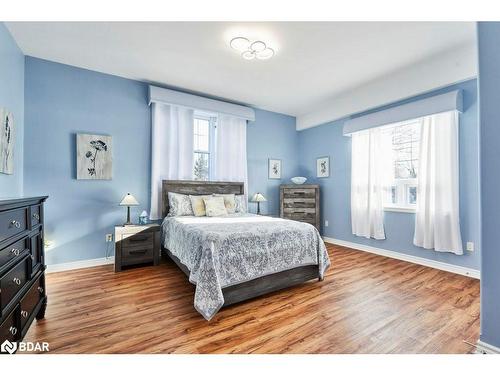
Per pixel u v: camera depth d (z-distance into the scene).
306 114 5.14
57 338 1.66
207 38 2.52
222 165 4.34
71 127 3.11
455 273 2.98
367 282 2.72
